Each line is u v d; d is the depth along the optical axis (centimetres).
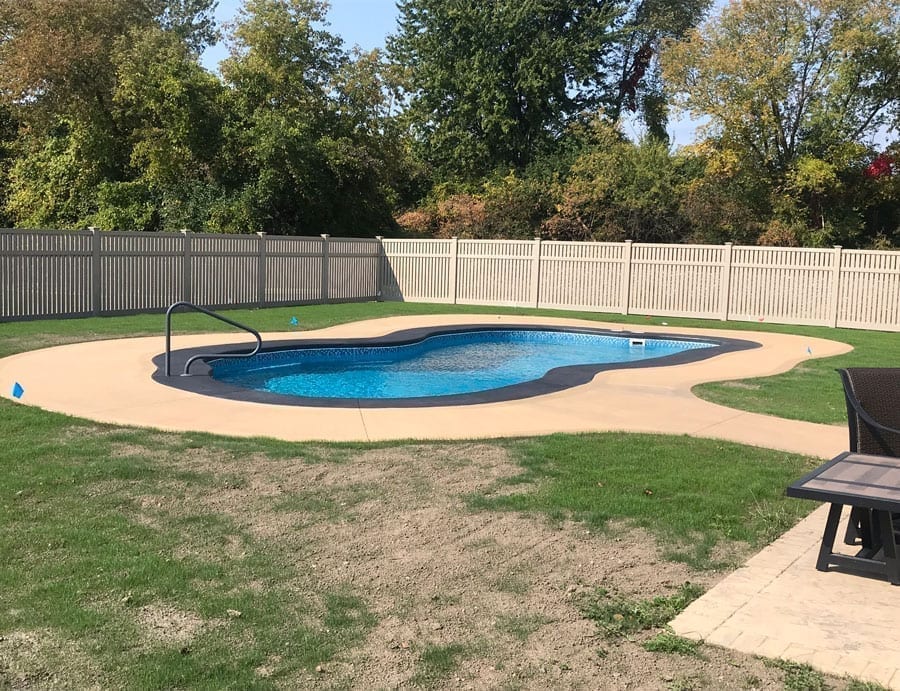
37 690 292
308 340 1331
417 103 4369
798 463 644
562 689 304
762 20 3031
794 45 2961
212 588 386
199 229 2622
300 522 485
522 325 1738
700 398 943
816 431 773
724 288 2025
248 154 2730
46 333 1358
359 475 586
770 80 2933
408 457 640
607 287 2161
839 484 397
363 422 765
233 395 876
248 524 479
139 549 430
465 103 4109
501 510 514
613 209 3033
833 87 2956
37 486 530
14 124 3309
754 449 691
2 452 610
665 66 3253
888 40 2919
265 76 2803
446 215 3325
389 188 3778
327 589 391
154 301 1808
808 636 344
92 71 2758
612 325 1817
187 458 617
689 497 542
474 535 470
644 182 3084
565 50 3931
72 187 2878
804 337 1656
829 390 1009
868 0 2925
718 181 3111
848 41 2856
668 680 310
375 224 3200
